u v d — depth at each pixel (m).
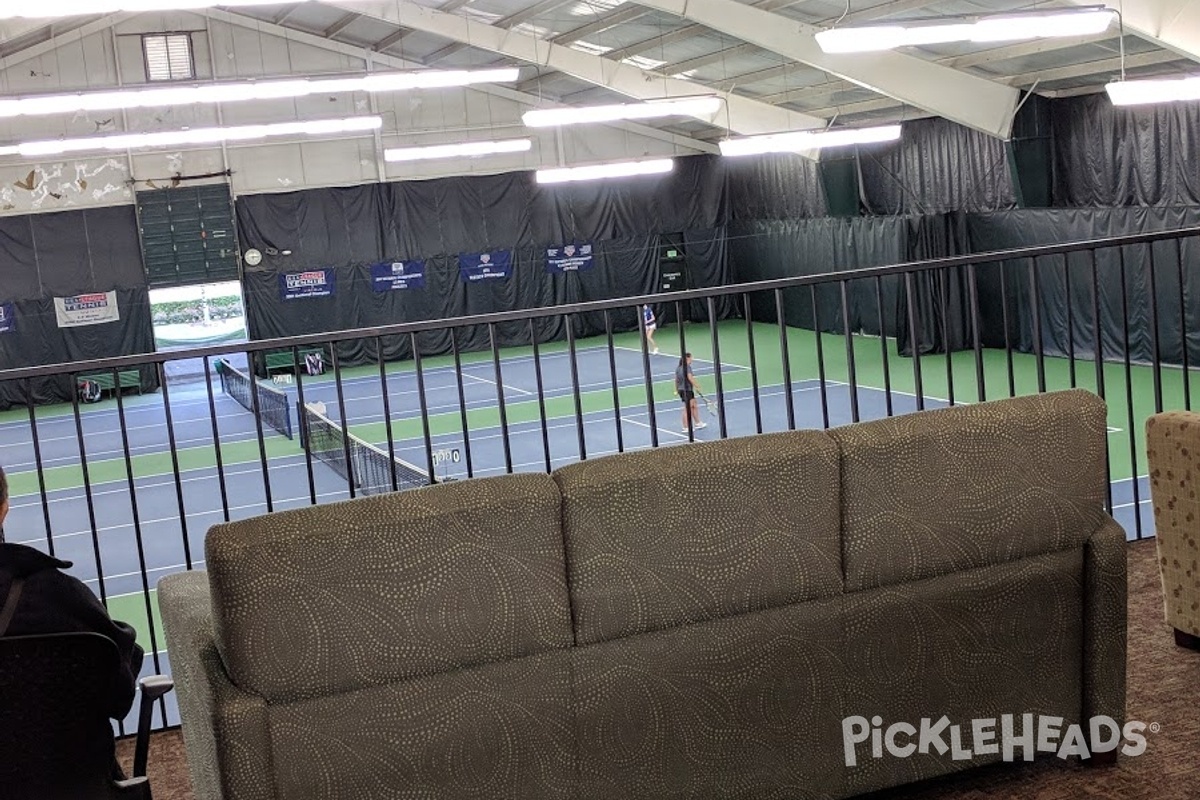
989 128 20.31
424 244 29.69
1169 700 3.71
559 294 30.81
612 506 2.87
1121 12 13.70
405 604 2.72
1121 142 19.75
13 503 17.72
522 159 30.22
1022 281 21.58
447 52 26.47
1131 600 4.59
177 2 9.53
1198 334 17.73
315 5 24.89
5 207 26.67
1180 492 4.00
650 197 31.17
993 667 3.25
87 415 25.94
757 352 25.44
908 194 25.09
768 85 24.06
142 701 2.65
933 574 3.17
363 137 29.00
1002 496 3.19
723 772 3.03
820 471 3.03
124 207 27.52
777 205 29.53
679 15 17.48
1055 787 3.26
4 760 2.32
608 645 2.92
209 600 3.06
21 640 2.26
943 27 10.08
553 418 20.12
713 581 2.96
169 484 18.16
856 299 26.20
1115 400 15.93
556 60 22.75
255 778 2.65
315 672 2.68
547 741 2.88
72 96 13.12
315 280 28.97
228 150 28.06
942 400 17.77
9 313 26.94
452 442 18.86
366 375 28.08
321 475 17.89
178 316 28.33
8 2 8.84
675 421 18.72
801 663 3.07
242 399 25.78
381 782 2.75
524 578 2.81
